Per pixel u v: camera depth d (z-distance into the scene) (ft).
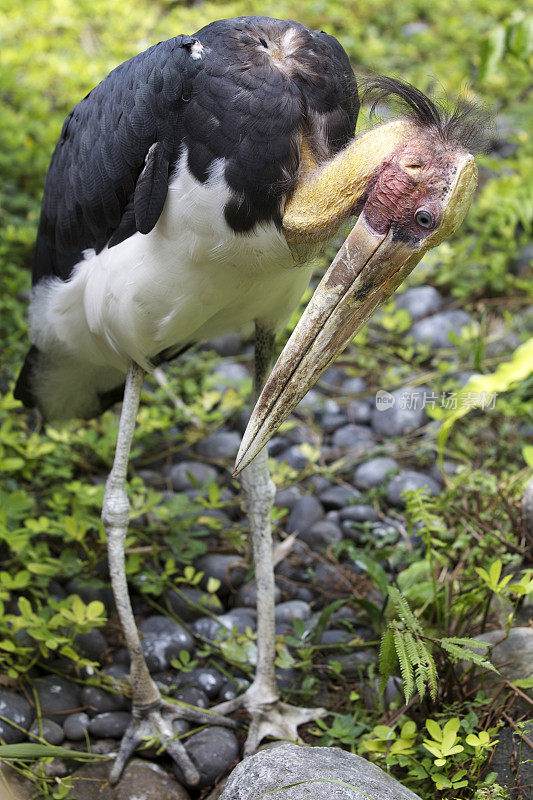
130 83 7.69
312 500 11.71
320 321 7.32
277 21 7.84
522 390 13.10
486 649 8.68
